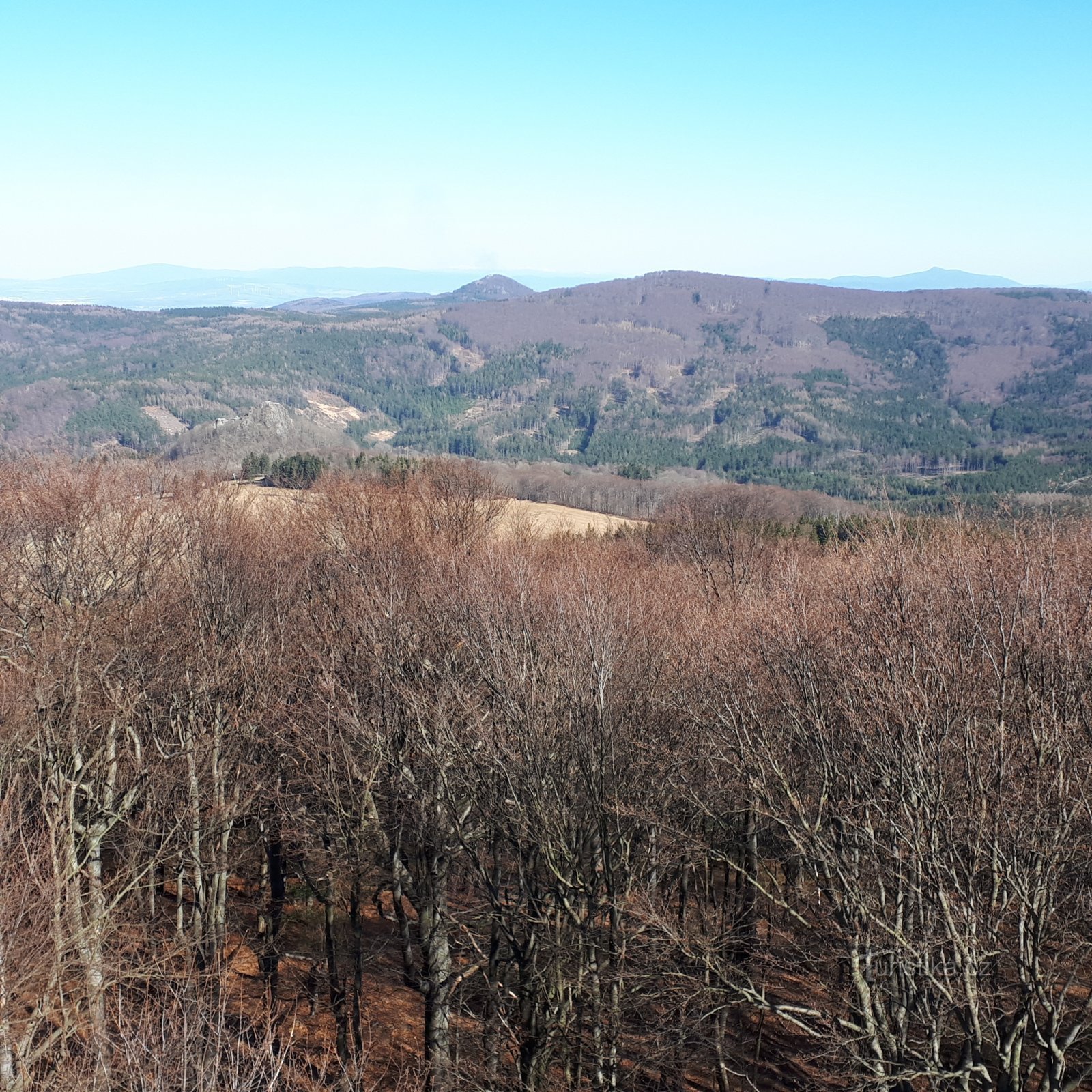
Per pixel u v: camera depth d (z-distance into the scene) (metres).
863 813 12.77
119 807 16.38
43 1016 9.26
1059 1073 10.08
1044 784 10.87
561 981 13.69
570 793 13.90
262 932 18.09
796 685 14.15
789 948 15.59
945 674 12.17
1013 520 17.53
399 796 15.54
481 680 16.05
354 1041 15.95
